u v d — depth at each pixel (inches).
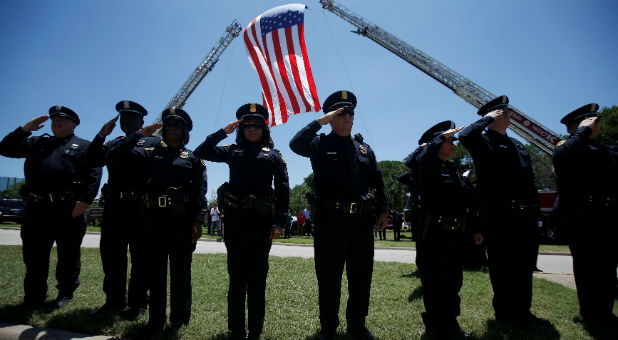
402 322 140.9
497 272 139.8
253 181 128.3
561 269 293.4
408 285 202.5
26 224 154.0
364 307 125.6
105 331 126.2
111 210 152.9
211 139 127.6
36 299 153.7
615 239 134.0
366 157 138.8
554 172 151.2
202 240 565.9
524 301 135.4
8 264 243.0
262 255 126.2
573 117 159.9
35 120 152.6
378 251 437.1
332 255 123.8
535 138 609.3
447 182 133.5
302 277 217.3
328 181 129.4
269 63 239.3
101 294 173.6
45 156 159.6
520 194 135.3
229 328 121.3
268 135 142.4
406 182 180.2
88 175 158.6
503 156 139.6
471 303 167.8
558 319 144.6
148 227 132.8
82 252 310.2
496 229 138.5
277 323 138.1
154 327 126.8
